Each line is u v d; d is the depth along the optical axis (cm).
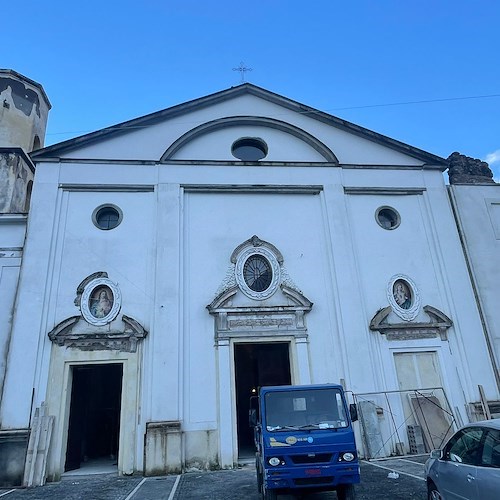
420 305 1597
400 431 1422
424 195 1770
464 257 1686
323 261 1599
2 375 1333
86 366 1388
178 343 1387
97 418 1734
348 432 800
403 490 919
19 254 1480
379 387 1459
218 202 1617
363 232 1670
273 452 770
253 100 1803
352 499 779
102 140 1630
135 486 1110
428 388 1495
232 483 1090
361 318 1517
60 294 1417
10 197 1709
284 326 1480
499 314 1620
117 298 1431
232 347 1430
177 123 1708
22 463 1223
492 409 1477
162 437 1277
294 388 886
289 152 1739
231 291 1480
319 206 1677
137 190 1579
